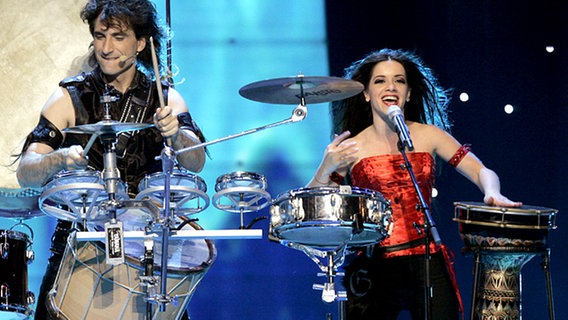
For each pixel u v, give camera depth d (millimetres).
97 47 19500
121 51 19516
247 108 28062
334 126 21797
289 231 17781
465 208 18875
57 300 18422
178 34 28094
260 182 18203
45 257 26922
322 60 28047
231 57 28109
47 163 18266
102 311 18188
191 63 28062
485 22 27875
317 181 19531
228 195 18266
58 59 23406
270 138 28016
